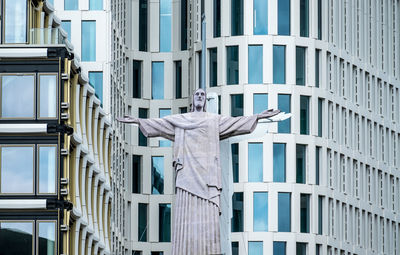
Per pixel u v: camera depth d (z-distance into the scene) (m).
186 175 73.81
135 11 142.38
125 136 137.62
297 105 133.50
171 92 142.00
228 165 75.00
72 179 97.69
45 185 91.81
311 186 133.75
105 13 123.25
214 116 74.19
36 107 92.31
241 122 73.94
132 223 139.50
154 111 141.75
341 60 139.62
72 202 96.88
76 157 98.31
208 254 73.56
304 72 134.50
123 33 136.25
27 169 91.88
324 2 136.25
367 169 143.62
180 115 74.25
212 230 73.62
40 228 91.38
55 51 92.62
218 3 134.38
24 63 92.56
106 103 121.50
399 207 148.62
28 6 93.25
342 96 139.12
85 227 101.25
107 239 114.19
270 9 133.62
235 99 133.12
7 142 91.94
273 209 132.25
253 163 132.75
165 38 142.62
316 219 133.75
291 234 132.38
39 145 92.00
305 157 134.12
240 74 132.88
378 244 144.75
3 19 93.06
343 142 138.88
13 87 92.44
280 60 133.62
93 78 122.19
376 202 144.75
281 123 133.25
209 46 134.25
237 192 132.50
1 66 92.56
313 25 135.25
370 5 145.50
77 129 99.25
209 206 73.69
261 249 131.88
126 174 137.50
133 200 139.88
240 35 133.25
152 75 142.25
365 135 143.25
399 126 148.88
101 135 111.50
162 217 140.62
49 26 101.88
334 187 136.62
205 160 73.75
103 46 122.62
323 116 135.50
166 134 74.19
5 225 91.31
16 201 91.25
